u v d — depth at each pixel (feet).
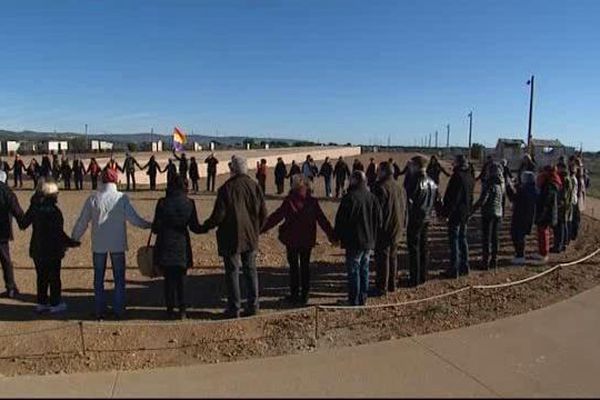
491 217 31.60
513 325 21.72
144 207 65.92
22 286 28.37
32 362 18.56
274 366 17.62
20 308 24.71
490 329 21.22
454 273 29.96
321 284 29.19
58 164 106.01
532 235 45.39
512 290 26.89
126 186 99.60
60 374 17.26
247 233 22.81
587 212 64.69
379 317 22.97
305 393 15.40
